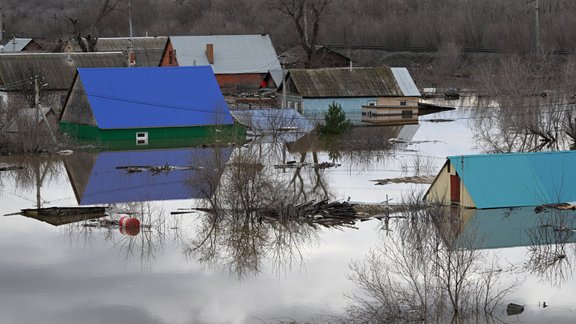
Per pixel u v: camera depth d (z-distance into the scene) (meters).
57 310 51.22
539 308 49.16
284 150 99.38
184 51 160.50
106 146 108.69
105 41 179.88
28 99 125.06
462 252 50.88
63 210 73.94
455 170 71.56
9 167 94.06
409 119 131.62
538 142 105.06
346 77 133.25
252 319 49.34
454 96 153.75
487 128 113.62
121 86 113.31
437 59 187.62
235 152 88.69
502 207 70.38
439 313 47.72
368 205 72.31
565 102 111.31
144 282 56.09
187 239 65.56
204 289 54.66
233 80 159.88
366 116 130.88
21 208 75.38
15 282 56.00
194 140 111.94
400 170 89.56
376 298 50.00
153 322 49.31
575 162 73.75
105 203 77.06
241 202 71.12
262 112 115.56
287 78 135.62
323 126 116.81
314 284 54.84
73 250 63.00
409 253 57.41
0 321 49.44
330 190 79.50
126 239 65.88
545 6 194.12
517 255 58.88
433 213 66.75
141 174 89.62
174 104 113.44
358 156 98.25
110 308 51.50
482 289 50.28
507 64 122.88
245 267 58.59
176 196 79.44
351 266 57.44
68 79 133.88
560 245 61.06
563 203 70.94
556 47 164.12
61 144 107.38
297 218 70.00
